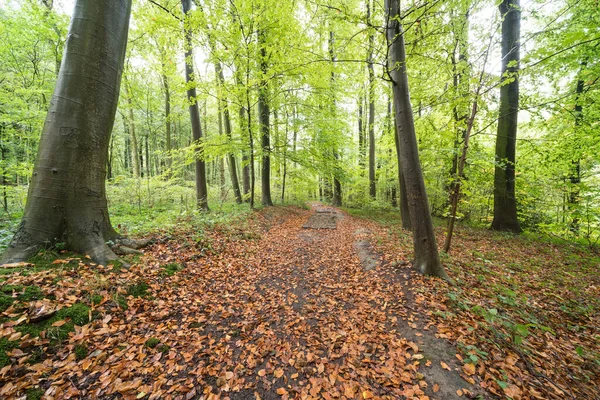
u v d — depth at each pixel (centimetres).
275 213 1238
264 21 859
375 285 479
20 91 837
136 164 1553
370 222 1197
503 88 951
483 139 1049
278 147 1227
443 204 1280
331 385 242
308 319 370
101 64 398
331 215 1395
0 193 787
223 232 725
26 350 224
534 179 1002
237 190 1417
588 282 519
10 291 266
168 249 513
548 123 916
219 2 780
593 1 621
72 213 373
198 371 251
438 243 778
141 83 1520
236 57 884
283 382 247
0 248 403
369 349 297
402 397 226
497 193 1002
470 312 358
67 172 369
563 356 296
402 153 506
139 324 303
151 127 1889
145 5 870
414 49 583
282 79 1044
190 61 912
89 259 370
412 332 321
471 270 546
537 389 236
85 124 384
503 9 860
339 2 449
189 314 350
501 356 277
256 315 373
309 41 719
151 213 890
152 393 218
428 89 802
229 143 1022
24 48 958
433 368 258
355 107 1942
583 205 893
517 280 518
